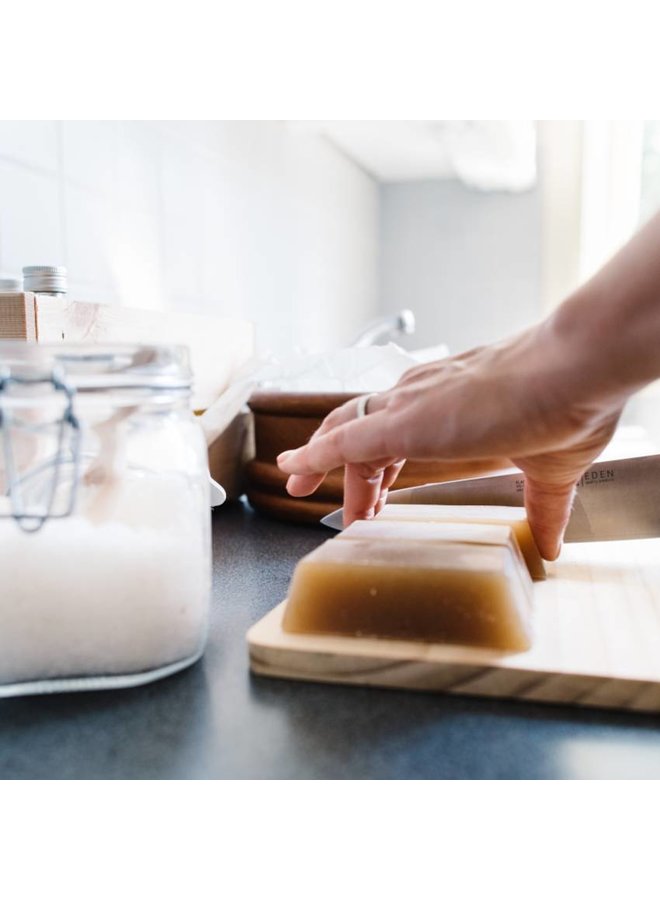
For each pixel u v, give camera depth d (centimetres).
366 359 79
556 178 178
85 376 32
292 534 68
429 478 64
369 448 38
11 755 28
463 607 35
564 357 30
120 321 62
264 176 140
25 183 75
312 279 172
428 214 231
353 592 36
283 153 150
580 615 40
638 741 29
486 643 35
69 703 33
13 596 32
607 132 172
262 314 141
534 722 31
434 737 30
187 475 35
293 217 157
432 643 35
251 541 65
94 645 33
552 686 32
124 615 33
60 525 32
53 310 52
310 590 36
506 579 35
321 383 79
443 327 233
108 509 33
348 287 203
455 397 34
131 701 33
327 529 71
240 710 32
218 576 53
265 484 74
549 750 29
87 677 33
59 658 33
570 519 53
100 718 31
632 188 173
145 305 99
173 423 35
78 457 31
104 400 32
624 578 47
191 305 112
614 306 29
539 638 36
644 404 155
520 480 56
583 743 29
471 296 230
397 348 79
